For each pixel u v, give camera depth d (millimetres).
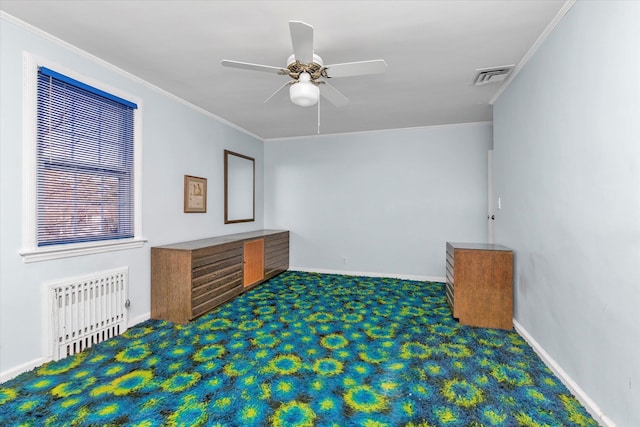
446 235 4656
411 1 1811
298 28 1691
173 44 2318
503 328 2848
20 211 2035
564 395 1831
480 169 4484
